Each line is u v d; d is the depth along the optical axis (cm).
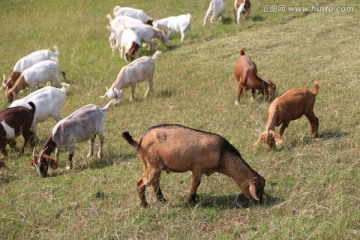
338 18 2308
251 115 1442
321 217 934
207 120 1446
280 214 960
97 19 2841
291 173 1098
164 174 1156
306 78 1697
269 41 2141
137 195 1079
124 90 1861
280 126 1351
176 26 2347
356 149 1161
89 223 998
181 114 1531
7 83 1914
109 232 959
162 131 992
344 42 2019
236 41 2209
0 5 3238
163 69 1995
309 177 1076
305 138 1266
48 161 1220
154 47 2266
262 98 1565
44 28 2808
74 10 3045
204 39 2309
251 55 2022
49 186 1157
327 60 1852
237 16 2403
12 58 2373
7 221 1030
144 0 2956
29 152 1395
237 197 1022
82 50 2377
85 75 2052
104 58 2234
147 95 1756
